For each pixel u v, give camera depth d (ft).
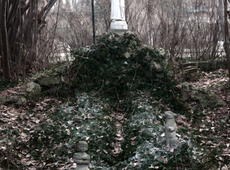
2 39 35.09
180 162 19.17
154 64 34.63
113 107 33.35
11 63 36.55
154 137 22.35
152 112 28.09
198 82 37.81
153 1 49.03
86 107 29.12
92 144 23.02
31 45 37.55
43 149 24.34
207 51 43.83
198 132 26.94
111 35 36.22
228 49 34.27
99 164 20.92
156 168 18.94
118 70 34.76
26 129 27.02
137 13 49.21
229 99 33.19
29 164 22.94
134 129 24.41
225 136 26.58
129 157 22.45
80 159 16.72
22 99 32.55
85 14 53.26
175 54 43.06
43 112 31.48
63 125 25.50
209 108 32.22
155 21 48.06
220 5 34.91
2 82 35.83
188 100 33.12
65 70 35.73
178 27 43.78
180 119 30.68
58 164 22.43
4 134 25.57
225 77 38.34
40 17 38.86
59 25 48.57
